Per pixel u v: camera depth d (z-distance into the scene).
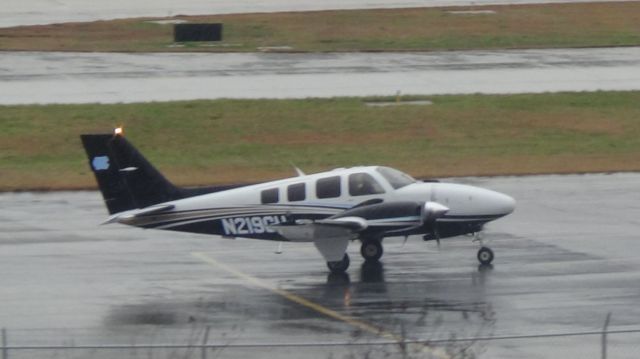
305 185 112.88
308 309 97.81
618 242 123.06
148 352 81.44
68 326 93.31
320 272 111.75
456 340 76.25
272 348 82.94
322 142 191.00
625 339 87.38
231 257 118.75
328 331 90.56
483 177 164.88
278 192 112.88
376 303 99.44
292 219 112.69
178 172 172.38
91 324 93.94
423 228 111.19
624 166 172.00
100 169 114.06
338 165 175.88
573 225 132.25
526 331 89.75
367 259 114.50
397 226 109.12
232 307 99.00
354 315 95.50
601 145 188.38
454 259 116.00
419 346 79.88
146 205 114.38
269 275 110.81
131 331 91.62
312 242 114.44
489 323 92.31
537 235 127.06
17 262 117.12
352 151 185.00
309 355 81.19
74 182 163.38
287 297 102.12
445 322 92.75
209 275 111.06
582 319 93.31
